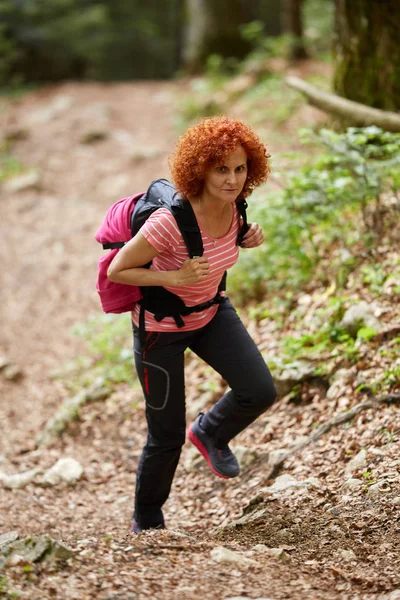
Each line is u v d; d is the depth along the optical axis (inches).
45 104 772.0
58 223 509.4
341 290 262.7
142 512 187.3
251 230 167.6
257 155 152.9
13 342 390.3
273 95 602.9
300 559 153.3
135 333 172.4
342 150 263.9
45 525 213.0
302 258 275.6
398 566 143.8
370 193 261.3
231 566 144.9
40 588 133.7
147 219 156.4
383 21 318.0
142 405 283.4
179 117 663.1
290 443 217.0
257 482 206.5
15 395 337.7
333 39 339.0
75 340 379.6
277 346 260.7
